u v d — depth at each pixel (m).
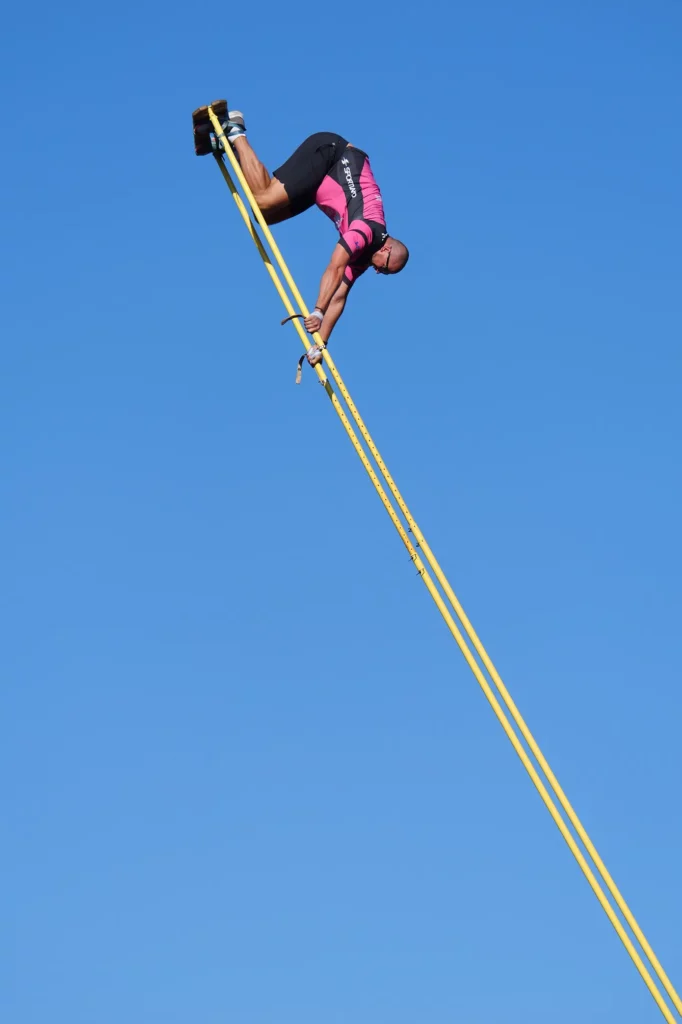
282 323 26.17
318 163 27.52
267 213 27.72
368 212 27.08
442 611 24.64
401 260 27.28
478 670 24.20
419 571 24.86
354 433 25.52
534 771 23.53
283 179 27.50
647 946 22.64
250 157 27.33
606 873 22.75
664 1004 22.28
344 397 25.58
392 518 25.11
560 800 23.41
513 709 23.95
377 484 25.28
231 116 27.52
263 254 26.78
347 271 27.19
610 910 22.66
